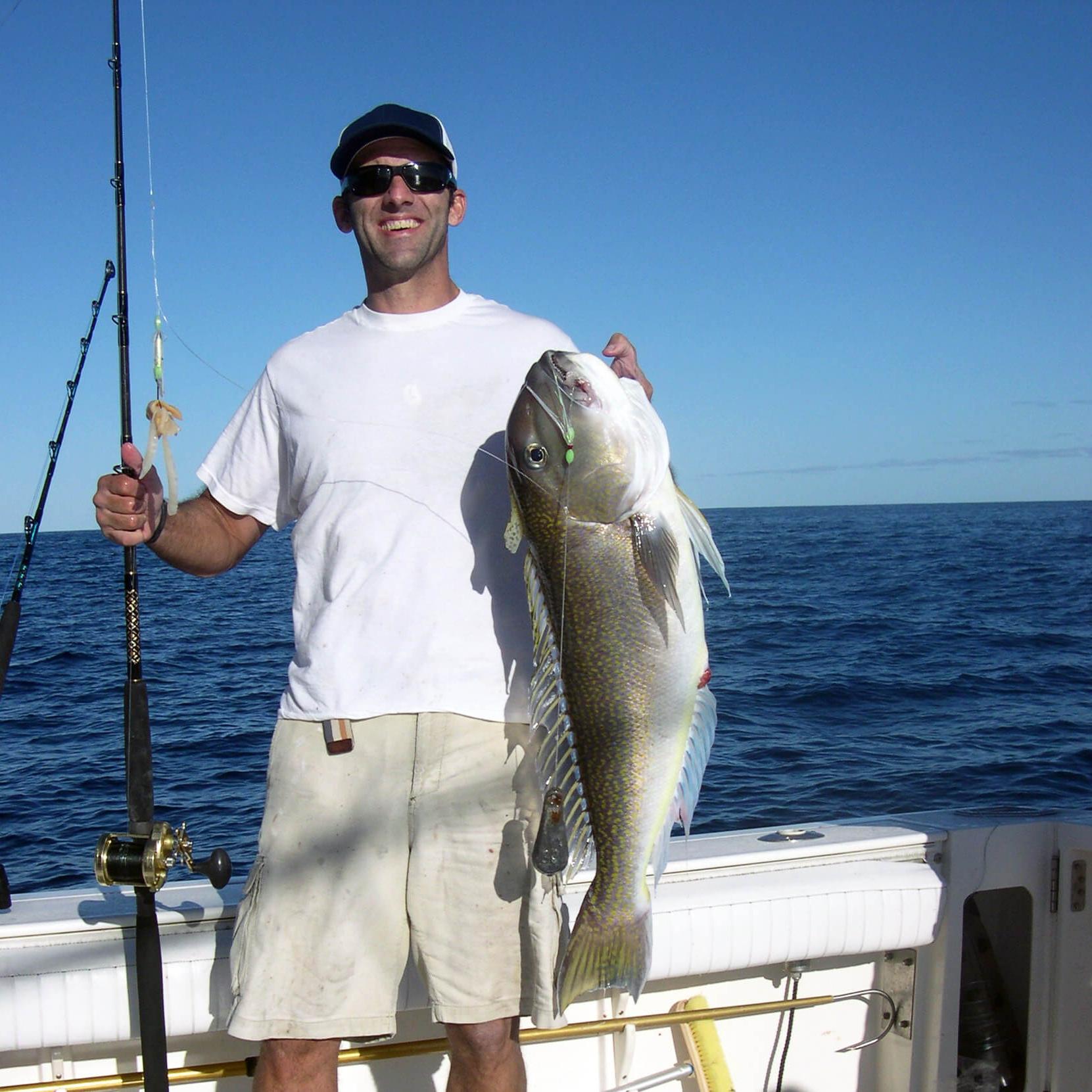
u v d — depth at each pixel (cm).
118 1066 259
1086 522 7888
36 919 248
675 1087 290
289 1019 223
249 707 989
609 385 219
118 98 246
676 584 219
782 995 300
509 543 224
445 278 253
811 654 1398
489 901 229
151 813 231
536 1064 281
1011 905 309
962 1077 300
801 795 738
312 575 242
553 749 224
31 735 883
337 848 228
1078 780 773
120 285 241
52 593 2469
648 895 224
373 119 240
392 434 239
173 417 223
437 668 231
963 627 1695
